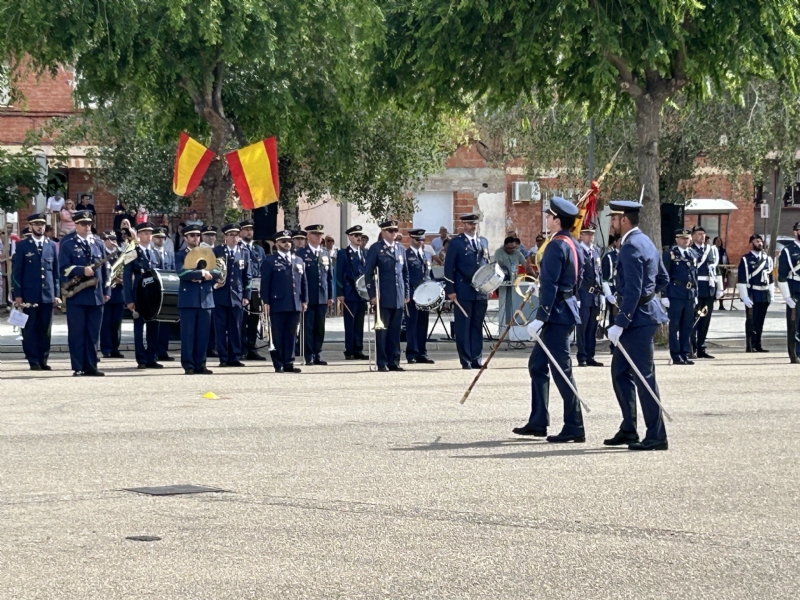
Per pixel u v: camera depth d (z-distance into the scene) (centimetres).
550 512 884
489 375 1972
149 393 1653
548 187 4259
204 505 903
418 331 2286
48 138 4094
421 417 1405
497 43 2523
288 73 2892
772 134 3434
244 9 2559
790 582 710
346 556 758
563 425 1305
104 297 1973
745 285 2509
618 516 872
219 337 2197
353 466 1072
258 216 2633
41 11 2514
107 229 4159
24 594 673
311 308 2230
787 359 2333
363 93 2783
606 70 2369
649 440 1174
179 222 3709
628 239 1195
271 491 957
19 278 2052
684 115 2997
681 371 2034
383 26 2603
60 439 1225
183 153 2609
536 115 3650
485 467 1070
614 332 1178
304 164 3547
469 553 767
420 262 2311
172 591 680
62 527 831
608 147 3606
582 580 709
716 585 703
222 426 1320
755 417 1406
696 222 5019
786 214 5275
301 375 1973
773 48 2477
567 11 2381
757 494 953
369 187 3612
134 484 987
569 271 1245
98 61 2659
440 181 4541
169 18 2561
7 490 961
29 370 2070
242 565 736
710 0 2448
